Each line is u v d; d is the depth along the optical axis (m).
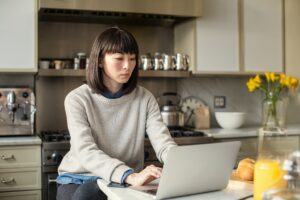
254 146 3.44
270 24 3.81
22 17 3.08
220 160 1.42
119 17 3.56
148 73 3.43
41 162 2.89
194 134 3.28
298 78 3.93
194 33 3.54
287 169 1.12
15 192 2.84
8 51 3.06
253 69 3.75
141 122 1.99
